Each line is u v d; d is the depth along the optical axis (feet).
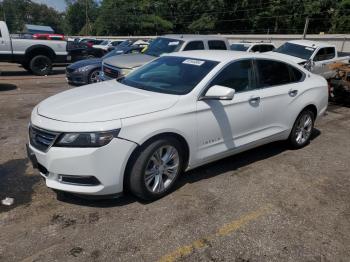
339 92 31.35
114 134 11.15
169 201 12.85
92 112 11.64
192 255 10.04
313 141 20.75
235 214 12.22
